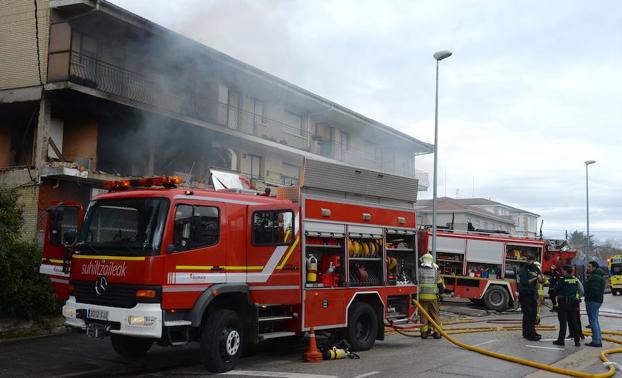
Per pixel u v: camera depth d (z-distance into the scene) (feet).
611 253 283.79
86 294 26.76
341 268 34.83
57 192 58.80
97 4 57.98
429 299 42.27
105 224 27.37
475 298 71.67
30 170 57.57
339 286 34.35
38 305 37.40
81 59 60.90
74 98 59.67
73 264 27.63
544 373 29.45
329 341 34.91
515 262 73.05
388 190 39.14
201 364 30.71
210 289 26.96
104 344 34.35
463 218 176.45
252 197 29.99
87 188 61.62
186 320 26.25
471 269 73.05
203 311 26.50
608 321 59.62
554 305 68.54
